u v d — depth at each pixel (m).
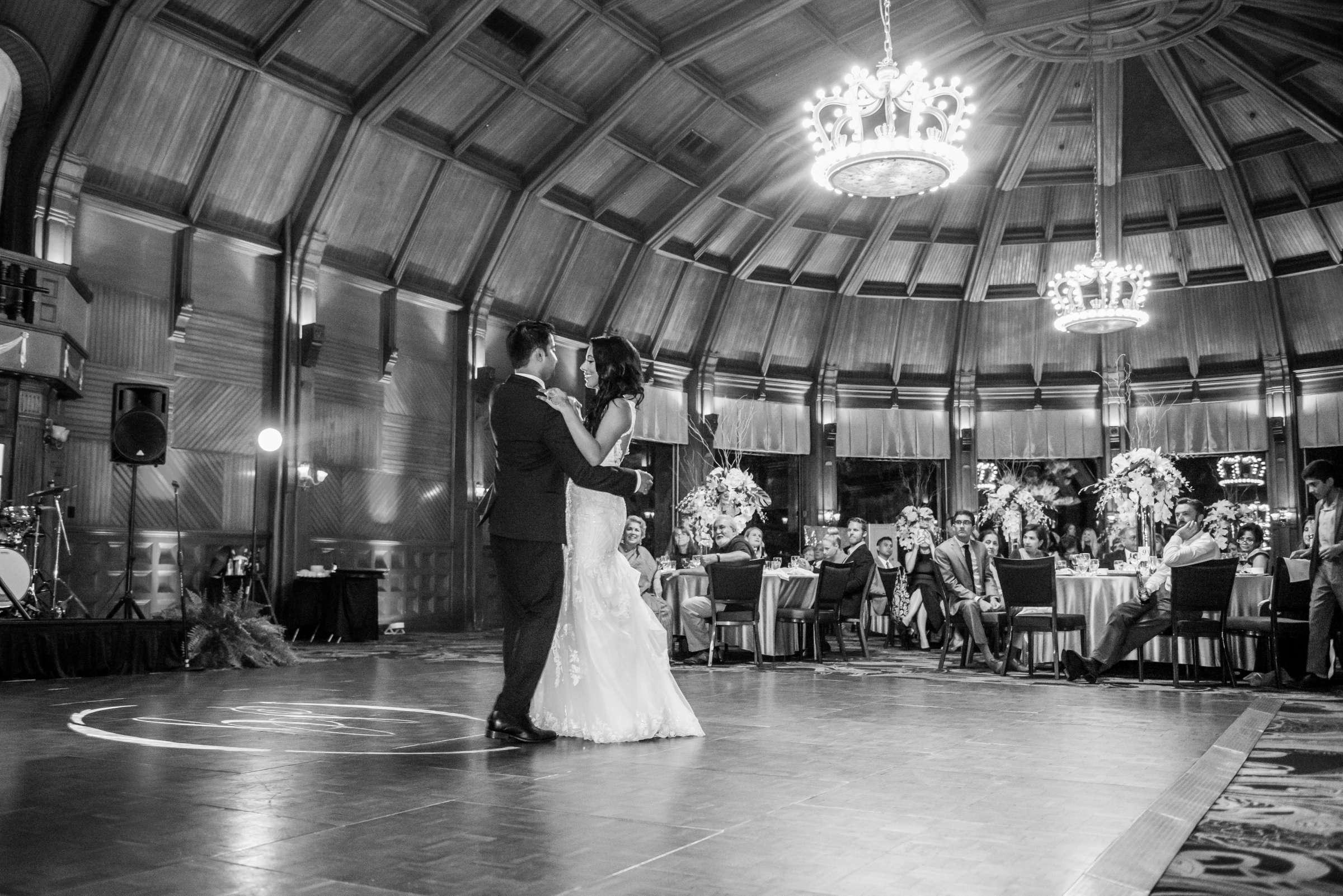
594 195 13.86
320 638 10.78
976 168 15.08
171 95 9.80
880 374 17.88
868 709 4.89
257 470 11.09
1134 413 17.53
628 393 3.98
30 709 4.71
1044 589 6.91
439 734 3.84
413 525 12.91
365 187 11.78
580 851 2.12
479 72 11.30
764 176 14.45
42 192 9.12
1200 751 3.58
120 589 9.79
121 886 1.85
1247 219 15.30
